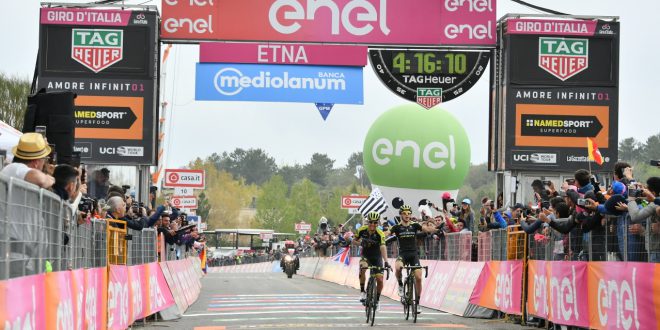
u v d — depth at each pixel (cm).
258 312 1909
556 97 2277
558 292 1364
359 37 2267
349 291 2981
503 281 1658
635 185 1156
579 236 1291
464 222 2083
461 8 2291
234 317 1769
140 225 1492
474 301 1808
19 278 659
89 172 2211
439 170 3738
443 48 2294
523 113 2272
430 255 2312
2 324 598
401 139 3753
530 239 1527
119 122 2217
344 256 3788
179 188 3950
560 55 2277
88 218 1082
